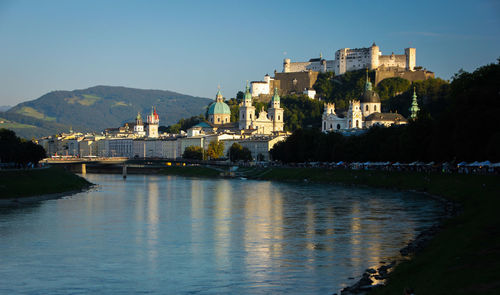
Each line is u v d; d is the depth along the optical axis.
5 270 105.69
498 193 158.25
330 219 158.75
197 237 135.75
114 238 135.62
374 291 82.81
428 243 113.69
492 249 94.06
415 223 145.50
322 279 95.50
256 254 115.69
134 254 117.75
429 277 83.81
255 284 94.25
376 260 106.81
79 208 195.00
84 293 91.75
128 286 95.06
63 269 106.19
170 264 108.88
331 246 120.88
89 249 122.94
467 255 92.81
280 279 96.50
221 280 97.31
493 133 190.12
